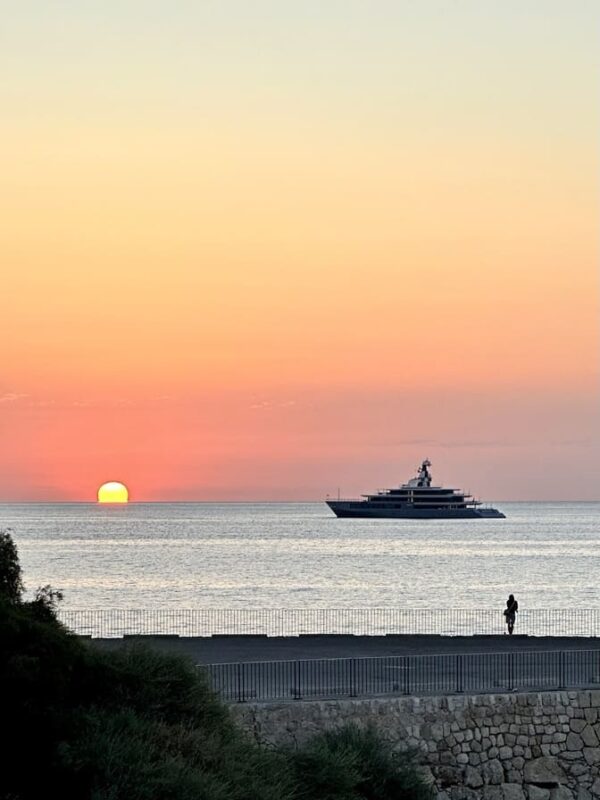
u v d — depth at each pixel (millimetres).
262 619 103875
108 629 89125
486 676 50562
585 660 54625
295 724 44344
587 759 47406
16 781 36875
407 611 111812
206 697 42375
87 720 38062
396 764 43562
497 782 46250
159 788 36281
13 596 42562
